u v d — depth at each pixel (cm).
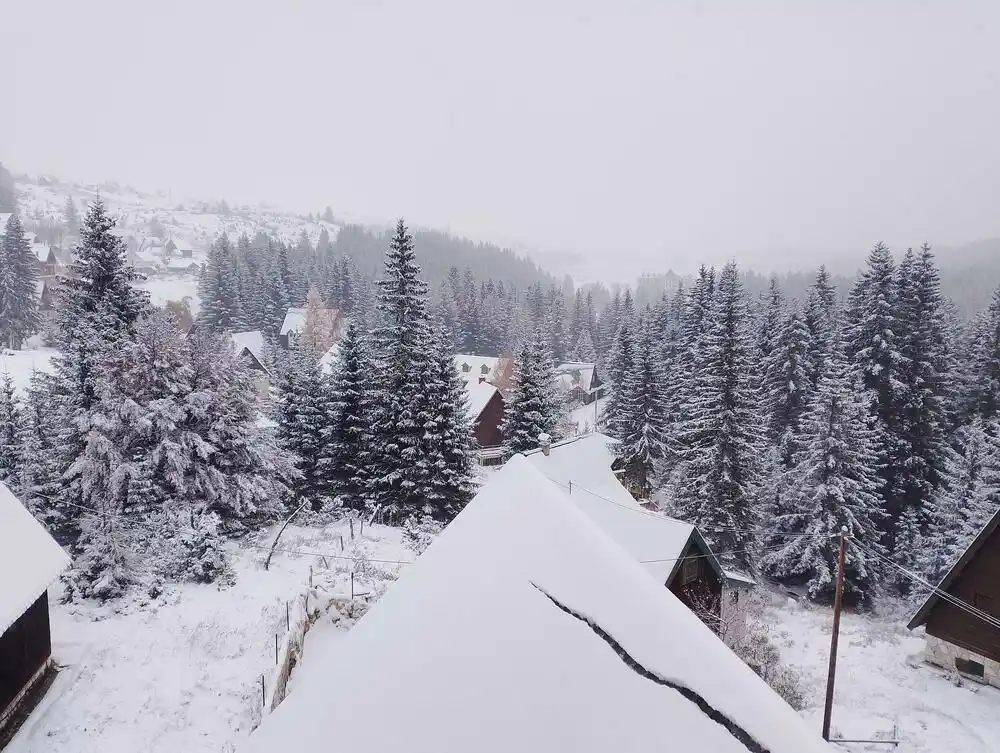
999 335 4116
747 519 3036
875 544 2950
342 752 296
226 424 2370
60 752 1081
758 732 295
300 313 9544
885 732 1441
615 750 285
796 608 2755
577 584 360
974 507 2830
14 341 6581
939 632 1778
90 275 2467
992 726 1457
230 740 1138
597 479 2514
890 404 3591
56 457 2152
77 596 1664
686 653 324
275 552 2138
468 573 383
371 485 2881
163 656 1400
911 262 3866
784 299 4938
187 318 9700
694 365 4306
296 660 1326
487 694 309
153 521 2014
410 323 2942
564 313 11738
